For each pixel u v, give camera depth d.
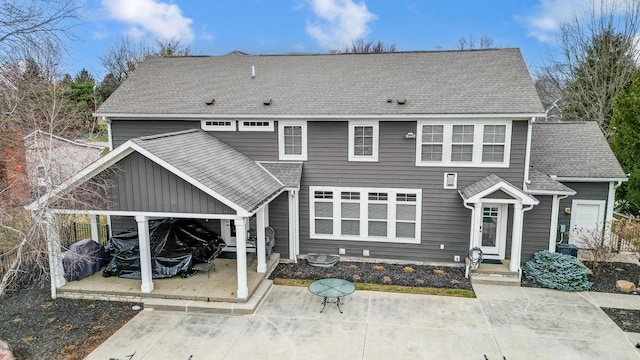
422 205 13.15
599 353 8.03
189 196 9.92
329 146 13.38
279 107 13.48
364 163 13.26
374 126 12.95
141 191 10.11
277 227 13.68
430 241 13.30
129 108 14.12
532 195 12.41
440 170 12.83
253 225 13.95
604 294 10.93
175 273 11.36
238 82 15.41
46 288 11.46
